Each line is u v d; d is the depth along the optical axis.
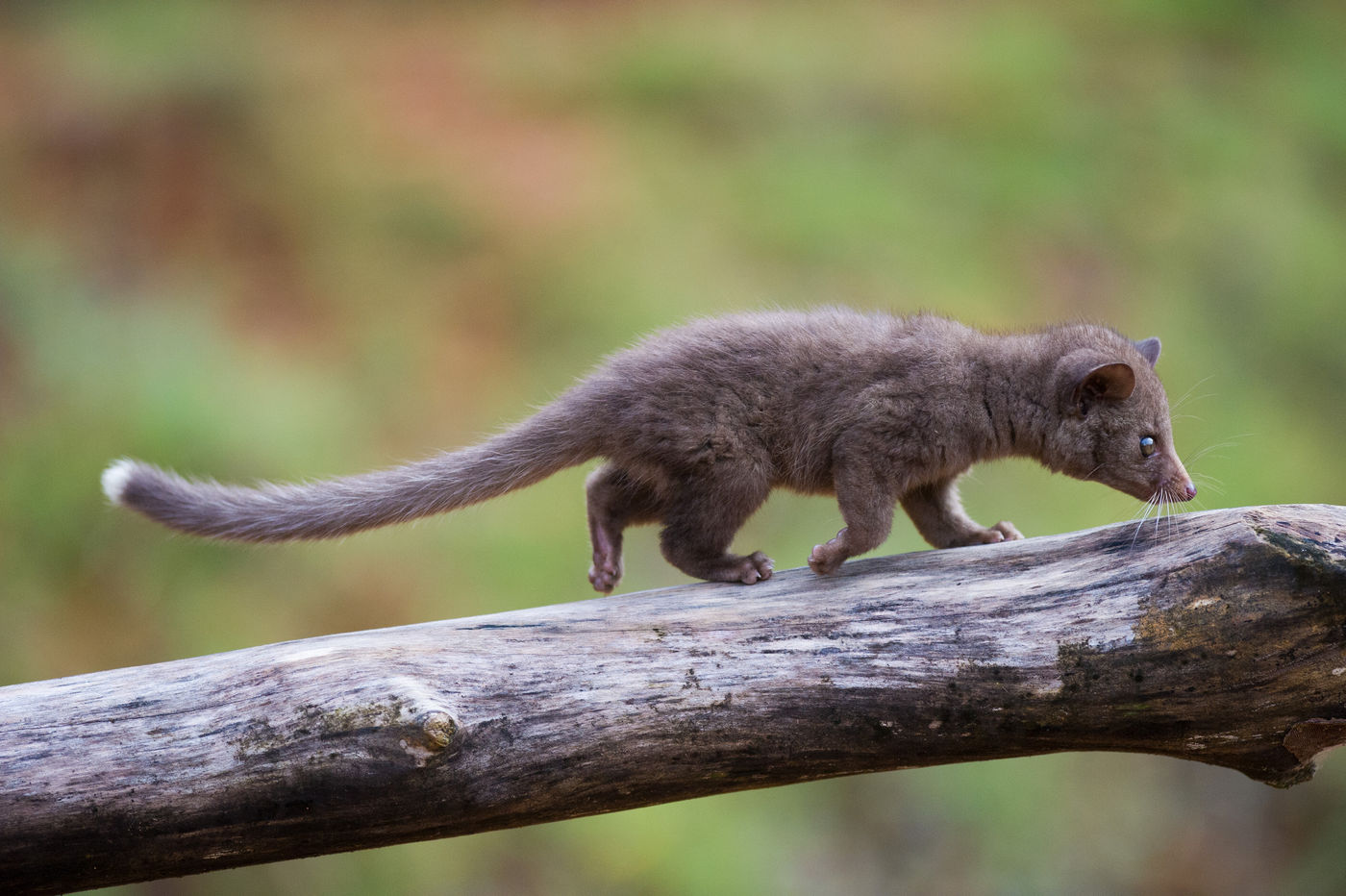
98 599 13.05
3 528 13.17
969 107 18.70
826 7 20.67
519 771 5.08
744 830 12.02
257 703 5.02
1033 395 6.70
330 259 15.95
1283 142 19.36
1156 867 12.78
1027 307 16.16
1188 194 18.12
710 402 6.47
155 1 18.94
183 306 15.21
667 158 17.45
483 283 15.88
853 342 6.59
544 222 16.50
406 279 15.90
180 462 13.63
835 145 17.94
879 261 16.17
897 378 6.46
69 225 15.80
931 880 12.12
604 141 17.69
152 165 16.61
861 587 5.61
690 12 20.47
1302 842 13.31
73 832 4.89
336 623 13.09
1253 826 13.33
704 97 18.56
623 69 18.95
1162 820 13.15
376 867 11.55
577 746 5.14
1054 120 18.77
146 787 4.90
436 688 5.06
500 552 13.35
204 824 4.93
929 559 5.73
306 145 17.05
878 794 12.48
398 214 16.41
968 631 5.34
